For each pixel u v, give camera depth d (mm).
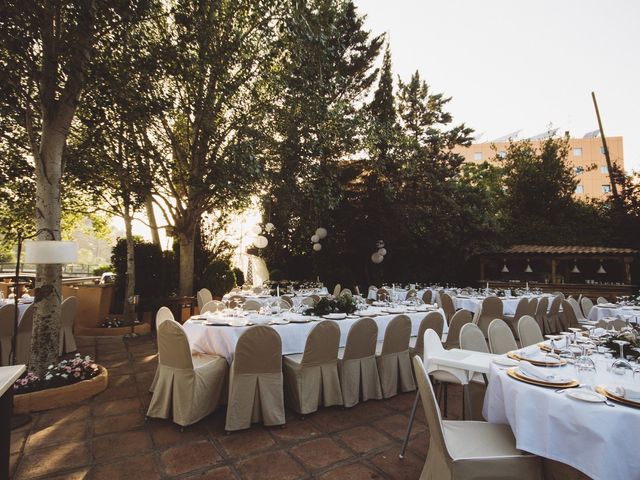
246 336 3395
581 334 3520
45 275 4348
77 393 4145
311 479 2654
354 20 14883
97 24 4477
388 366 4379
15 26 4012
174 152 9555
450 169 14781
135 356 6293
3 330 5082
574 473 1942
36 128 6273
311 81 8969
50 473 2695
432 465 2221
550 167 15914
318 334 3797
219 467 2801
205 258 12281
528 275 14297
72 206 8984
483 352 3463
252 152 8094
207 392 3586
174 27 6922
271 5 7258
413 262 15547
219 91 8055
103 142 6945
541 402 2018
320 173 10453
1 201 7883
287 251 15352
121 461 2871
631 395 1872
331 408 4023
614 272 13438
